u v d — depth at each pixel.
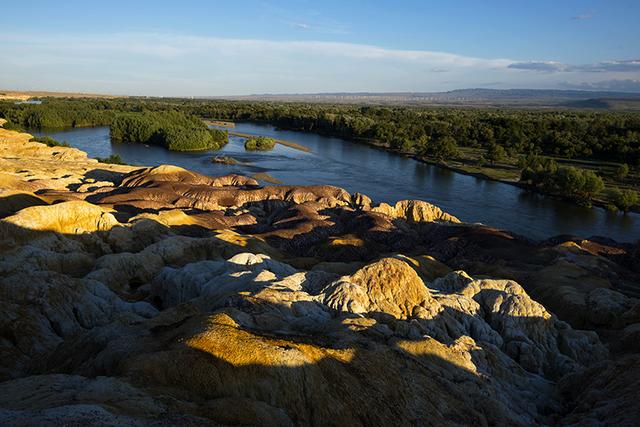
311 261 71.88
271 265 56.41
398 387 30.45
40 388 24.84
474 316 45.44
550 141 196.38
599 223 110.06
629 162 164.00
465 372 36.00
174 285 53.47
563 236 88.12
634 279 72.31
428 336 38.66
